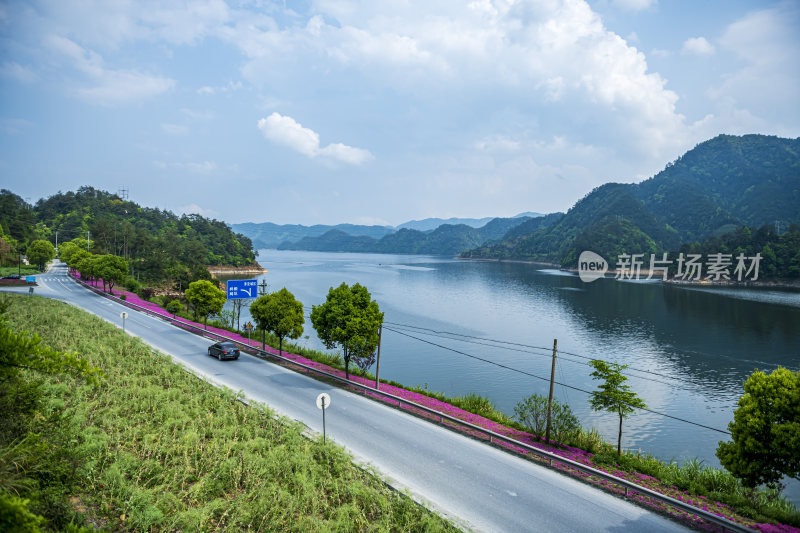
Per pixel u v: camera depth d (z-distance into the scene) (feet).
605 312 356.79
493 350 223.92
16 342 33.78
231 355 122.21
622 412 75.36
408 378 173.99
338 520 45.16
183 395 79.61
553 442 75.31
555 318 323.98
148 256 519.19
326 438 68.39
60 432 49.65
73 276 353.31
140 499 44.29
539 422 78.64
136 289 318.24
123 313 132.98
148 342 139.33
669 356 220.02
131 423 65.26
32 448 35.24
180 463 55.67
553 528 47.88
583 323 305.32
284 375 109.40
